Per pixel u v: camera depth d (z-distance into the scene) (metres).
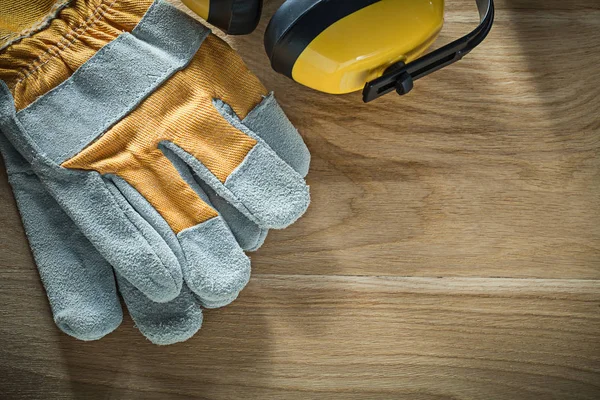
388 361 0.59
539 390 0.59
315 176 0.59
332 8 0.49
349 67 0.51
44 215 0.56
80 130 0.54
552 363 0.59
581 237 0.59
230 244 0.55
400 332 0.59
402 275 0.59
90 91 0.54
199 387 0.58
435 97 0.60
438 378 0.59
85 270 0.55
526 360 0.59
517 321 0.59
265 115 0.56
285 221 0.55
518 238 0.59
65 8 0.54
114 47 0.54
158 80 0.55
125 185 0.54
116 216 0.54
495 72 0.60
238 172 0.55
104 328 0.55
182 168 0.55
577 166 0.60
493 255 0.59
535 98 0.60
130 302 0.56
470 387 0.59
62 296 0.55
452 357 0.59
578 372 0.59
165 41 0.55
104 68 0.54
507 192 0.59
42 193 0.56
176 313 0.55
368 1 0.49
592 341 0.59
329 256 0.59
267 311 0.58
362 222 0.59
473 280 0.59
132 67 0.55
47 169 0.54
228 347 0.58
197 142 0.55
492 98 0.60
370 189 0.59
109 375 0.58
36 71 0.54
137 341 0.58
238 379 0.58
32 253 0.57
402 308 0.59
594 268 0.59
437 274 0.59
